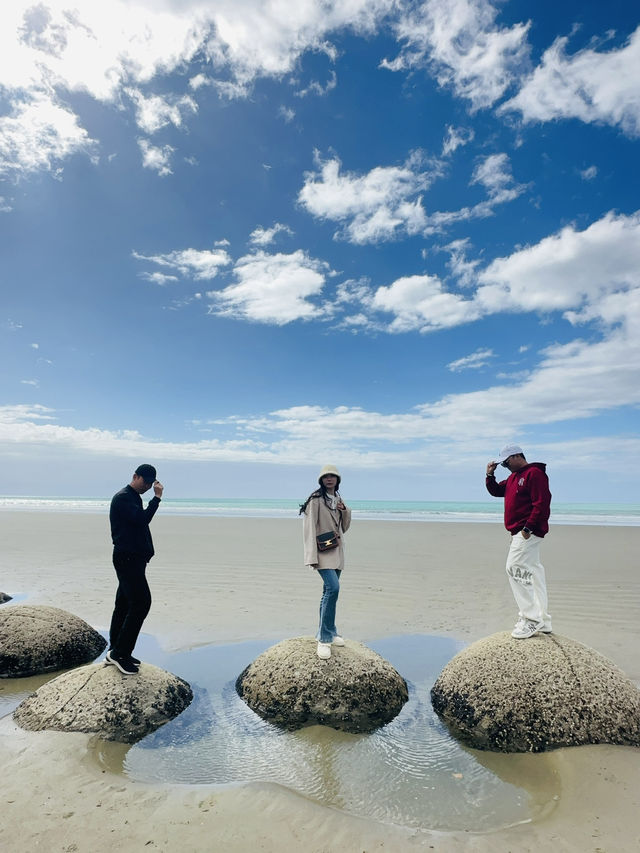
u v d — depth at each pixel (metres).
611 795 4.00
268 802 3.82
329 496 6.27
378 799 3.99
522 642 5.64
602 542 18.45
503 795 4.07
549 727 4.85
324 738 5.00
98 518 27.89
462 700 5.36
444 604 9.81
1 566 13.41
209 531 21.81
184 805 3.78
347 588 11.03
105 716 4.98
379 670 5.87
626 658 6.94
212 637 8.00
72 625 7.23
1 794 3.89
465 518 33.19
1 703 5.82
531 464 6.00
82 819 3.60
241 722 5.32
